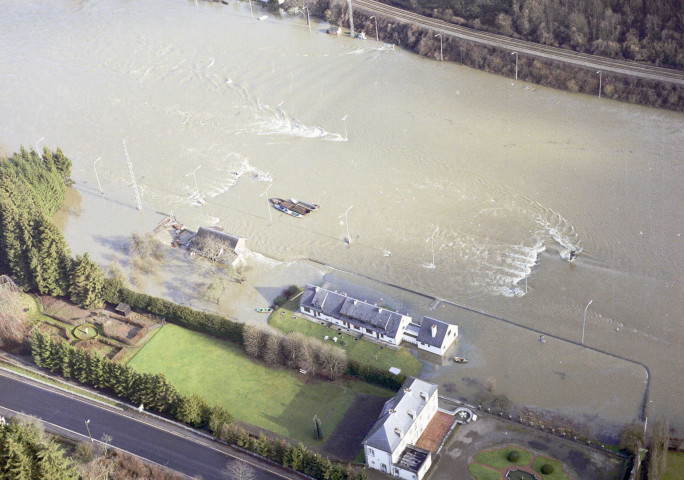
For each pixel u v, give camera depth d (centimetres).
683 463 19838
